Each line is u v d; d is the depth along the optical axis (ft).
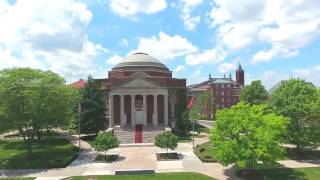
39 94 193.06
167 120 277.85
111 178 157.69
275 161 155.53
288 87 199.21
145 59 317.01
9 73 194.90
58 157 197.77
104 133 203.72
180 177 156.66
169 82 297.74
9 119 194.49
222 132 160.56
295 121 191.11
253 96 334.85
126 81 273.75
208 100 470.80
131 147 229.66
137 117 285.64
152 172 165.78
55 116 201.87
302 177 157.38
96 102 260.01
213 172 166.30
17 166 183.21
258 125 159.22
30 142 201.67
